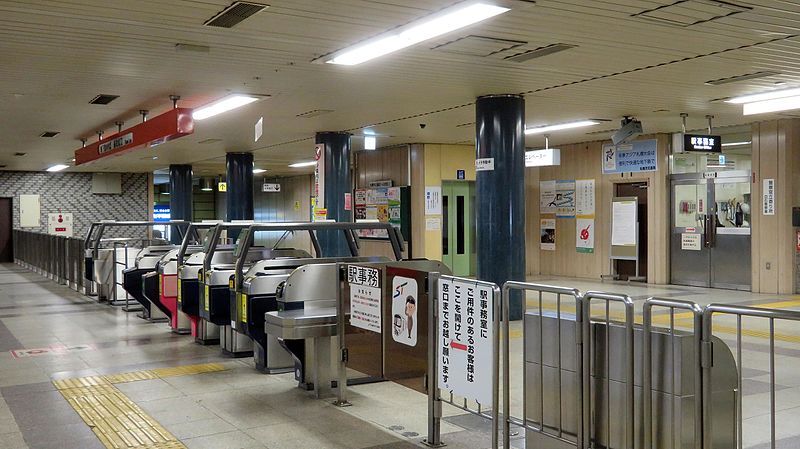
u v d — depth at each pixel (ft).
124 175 86.28
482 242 31.83
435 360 14.97
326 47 23.22
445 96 32.68
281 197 93.66
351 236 25.32
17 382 20.97
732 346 24.95
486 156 31.99
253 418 17.13
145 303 33.50
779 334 27.32
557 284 47.24
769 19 20.15
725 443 10.71
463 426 16.38
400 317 16.07
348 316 18.31
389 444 15.12
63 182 83.20
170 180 74.02
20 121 40.24
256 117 39.47
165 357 24.76
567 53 24.27
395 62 25.54
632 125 37.27
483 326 13.58
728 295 40.42
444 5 18.70
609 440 11.82
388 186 56.54
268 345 21.97
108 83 29.30
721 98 33.63
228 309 24.71
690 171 46.19
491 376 13.41
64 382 20.94
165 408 18.08
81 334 29.60
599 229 51.06
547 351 13.05
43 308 38.04
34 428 16.42
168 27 20.68
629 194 49.75
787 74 28.07
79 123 41.14
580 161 52.37
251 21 20.10
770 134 41.22
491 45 23.08
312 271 19.84
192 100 33.53
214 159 67.97
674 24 20.63
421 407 18.08
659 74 27.96
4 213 81.15
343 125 43.29
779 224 40.78
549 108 36.55
